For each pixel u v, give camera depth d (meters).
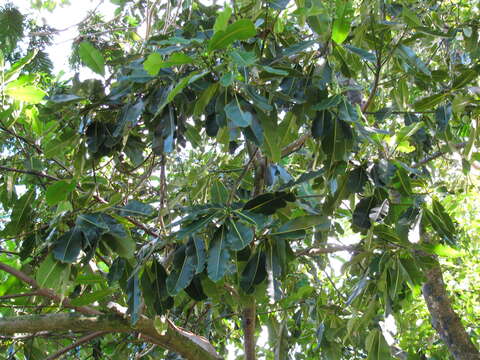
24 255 2.51
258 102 1.79
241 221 2.00
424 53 3.63
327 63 2.15
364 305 3.16
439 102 2.64
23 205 2.58
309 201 3.00
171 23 2.55
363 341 3.46
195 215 1.95
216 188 2.96
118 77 2.41
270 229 2.16
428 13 3.18
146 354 3.49
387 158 2.31
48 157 2.35
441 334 4.16
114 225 2.10
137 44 2.95
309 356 4.43
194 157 3.62
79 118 2.47
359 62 2.56
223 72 1.75
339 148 2.13
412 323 4.83
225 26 1.57
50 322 2.36
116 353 3.44
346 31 2.07
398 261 2.59
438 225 2.46
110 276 2.19
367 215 2.39
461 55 3.56
